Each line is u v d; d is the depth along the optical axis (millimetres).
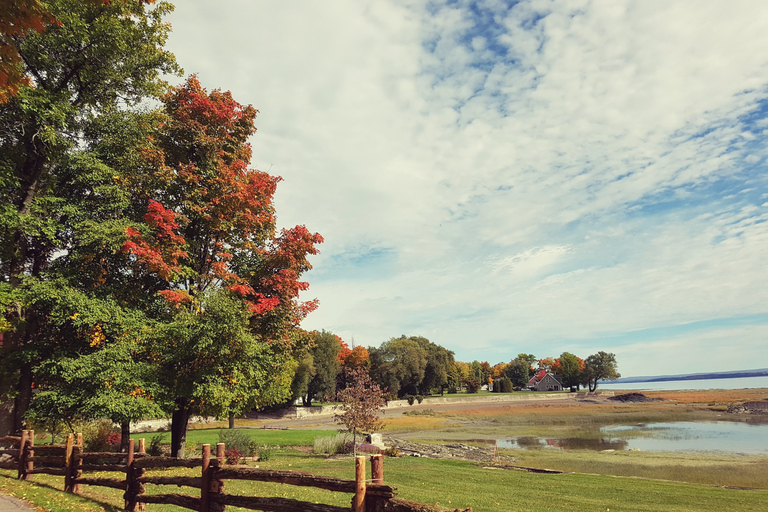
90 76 20719
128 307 19094
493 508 13086
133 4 20812
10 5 7180
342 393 28625
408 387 112875
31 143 19344
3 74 7988
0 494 9555
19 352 17234
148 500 8773
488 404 110438
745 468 26672
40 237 19828
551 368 181875
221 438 25297
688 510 13820
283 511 6199
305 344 23875
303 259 22859
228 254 21047
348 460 23766
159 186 20109
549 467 27109
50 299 16484
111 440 24969
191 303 19719
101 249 17312
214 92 23469
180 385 18125
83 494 10516
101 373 15992
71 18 18188
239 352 18297
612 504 14500
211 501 7273
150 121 21297
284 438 34656
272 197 23797
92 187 19250
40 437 25375
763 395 119188
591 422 66688
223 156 23312
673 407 92812
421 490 15656
